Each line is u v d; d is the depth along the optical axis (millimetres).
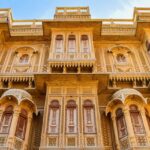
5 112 13023
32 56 18453
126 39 20031
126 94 13656
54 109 13320
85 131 12133
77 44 17891
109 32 20250
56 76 14633
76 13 20641
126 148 11711
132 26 20672
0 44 19062
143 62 17922
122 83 16016
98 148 11312
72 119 12766
